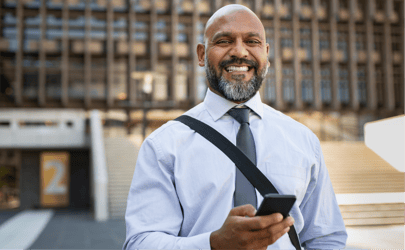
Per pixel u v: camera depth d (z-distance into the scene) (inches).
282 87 1236.5
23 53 1115.9
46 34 1127.6
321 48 1285.7
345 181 461.1
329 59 1283.2
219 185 55.3
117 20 1176.8
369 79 1301.7
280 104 1211.9
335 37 1288.1
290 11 1253.7
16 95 1098.7
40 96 1105.4
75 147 802.2
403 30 1341.0
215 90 63.0
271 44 1226.6
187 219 56.2
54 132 793.6
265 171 57.6
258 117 63.1
